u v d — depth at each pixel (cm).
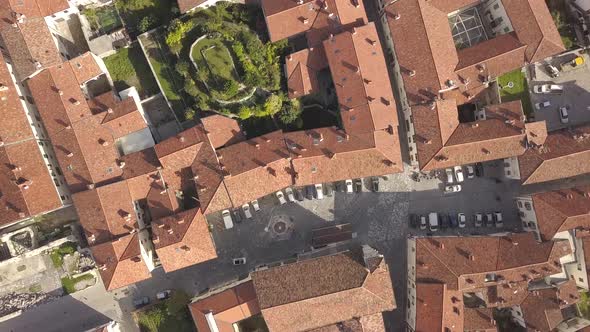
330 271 5850
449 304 6022
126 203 5972
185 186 6266
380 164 6103
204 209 6016
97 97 6091
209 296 6169
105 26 6309
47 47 5816
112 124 5981
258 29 6412
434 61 5975
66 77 5916
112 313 6575
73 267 6538
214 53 6194
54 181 6084
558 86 6606
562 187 6706
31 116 6150
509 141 6106
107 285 5831
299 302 5706
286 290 5784
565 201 6200
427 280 6081
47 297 6512
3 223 5809
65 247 6481
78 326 6550
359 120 5962
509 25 6206
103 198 5916
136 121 6059
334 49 5988
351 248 6575
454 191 6669
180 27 6038
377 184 6644
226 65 6203
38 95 5925
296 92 6175
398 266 6706
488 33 6644
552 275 6638
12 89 5925
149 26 6159
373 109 5903
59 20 6231
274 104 6166
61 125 5931
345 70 5969
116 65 6388
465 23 6638
